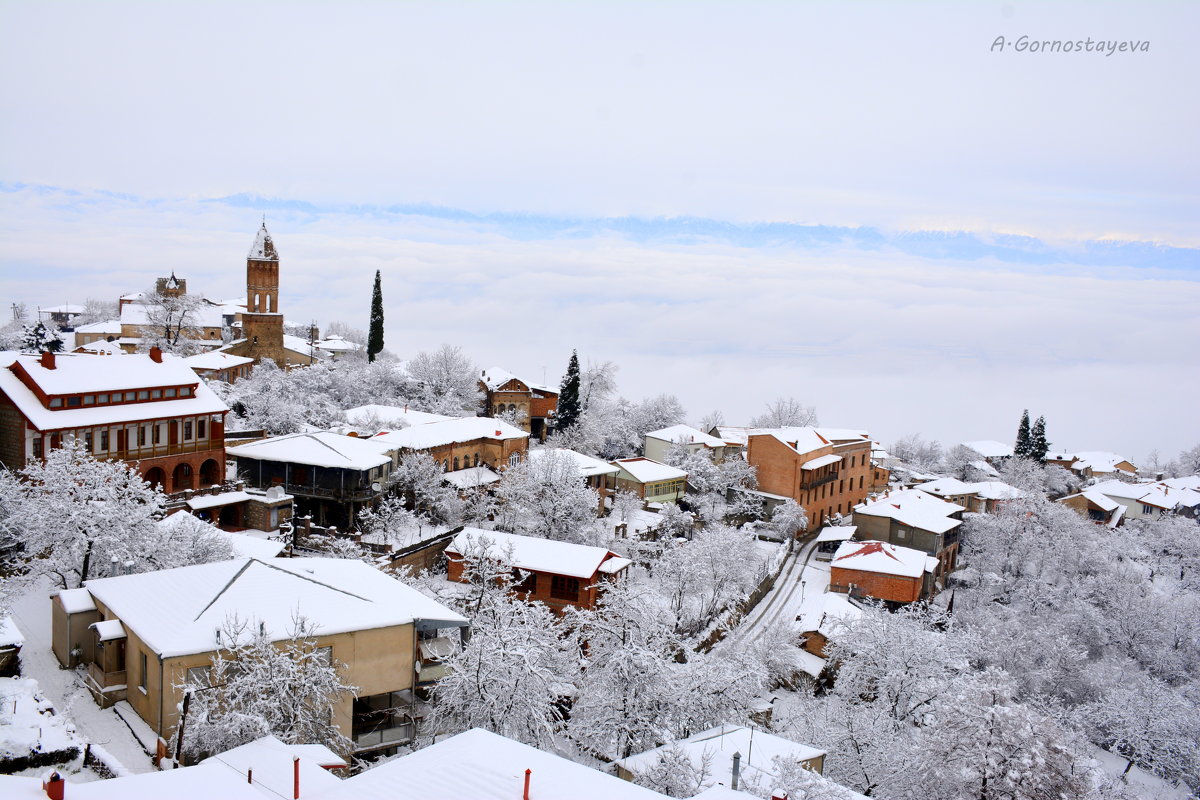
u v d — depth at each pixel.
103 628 36.28
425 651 43.00
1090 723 64.62
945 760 42.56
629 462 103.19
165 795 23.86
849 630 62.81
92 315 172.75
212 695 33.31
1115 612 85.94
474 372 135.12
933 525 96.38
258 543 56.28
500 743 29.78
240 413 96.50
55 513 45.25
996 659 69.50
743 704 50.47
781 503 105.25
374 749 38.91
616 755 47.25
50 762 29.55
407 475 76.50
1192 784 59.00
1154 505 142.25
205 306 144.75
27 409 56.38
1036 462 156.75
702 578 71.88
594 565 65.94
